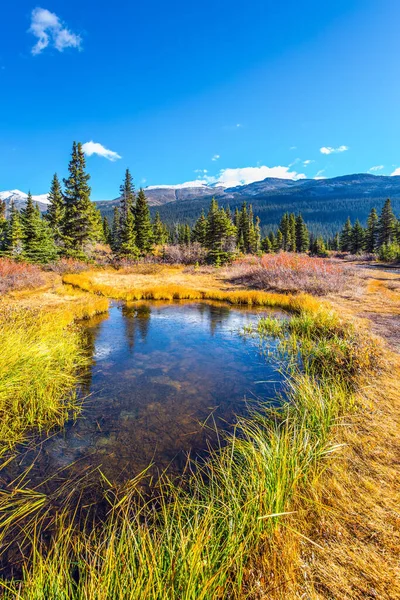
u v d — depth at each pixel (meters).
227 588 1.89
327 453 3.18
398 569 1.93
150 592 1.75
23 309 8.63
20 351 5.36
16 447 3.88
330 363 6.22
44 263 24.69
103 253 42.47
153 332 9.70
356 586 1.84
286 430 3.54
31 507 2.88
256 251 57.91
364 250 63.25
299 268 20.20
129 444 3.95
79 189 27.73
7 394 4.41
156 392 5.48
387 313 10.68
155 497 3.03
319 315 9.70
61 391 5.31
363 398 4.45
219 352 7.76
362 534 2.21
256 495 2.45
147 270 26.58
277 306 14.06
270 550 2.09
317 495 2.61
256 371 6.48
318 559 2.03
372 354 5.88
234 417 4.61
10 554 2.42
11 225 24.05
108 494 3.08
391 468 2.91
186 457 3.68
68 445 3.93
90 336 9.20
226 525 2.34
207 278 23.59
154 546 2.23
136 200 37.19
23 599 1.83
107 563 1.95
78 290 15.73
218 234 31.78
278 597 1.79
